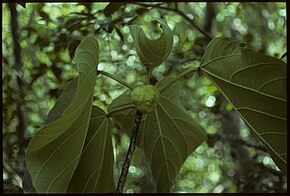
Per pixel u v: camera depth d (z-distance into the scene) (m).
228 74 1.07
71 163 1.03
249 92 1.07
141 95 0.99
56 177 1.02
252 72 1.06
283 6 3.54
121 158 3.31
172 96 1.25
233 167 3.39
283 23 3.55
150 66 1.02
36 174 1.01
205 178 4.19
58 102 1.11
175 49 3.10
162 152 1.29
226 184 3.49
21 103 2.53
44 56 2.67
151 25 2.80
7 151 2.43
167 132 1.28
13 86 2.59
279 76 1.06
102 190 1.16
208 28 3.27
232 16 3.62
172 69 2.63
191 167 4.16
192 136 1.28
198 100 3.32
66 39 1.87
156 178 1.31
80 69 0.96
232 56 1.07
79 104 0.97
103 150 1.15
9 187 2.35
